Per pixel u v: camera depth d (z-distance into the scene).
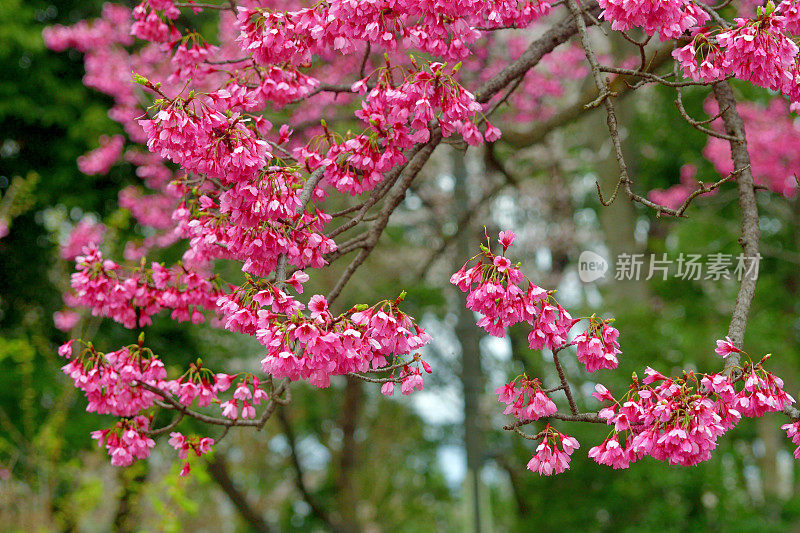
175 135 2.72
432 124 3.45
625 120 11.38
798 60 3.14
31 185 8.73
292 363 2.55
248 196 2.87
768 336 10.98
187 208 4.12
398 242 13.16
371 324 2.61
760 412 2.70
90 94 10.84
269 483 17.39
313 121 7.02
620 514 10.91
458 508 17.97
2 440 7.83
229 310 2.93
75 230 8.51
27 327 10.02
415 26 3.14
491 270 2.86
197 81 4.21
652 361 9.95
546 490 11.16
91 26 10.46
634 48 9.92
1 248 10.41
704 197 12.64
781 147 10.83
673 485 10.03
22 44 9.98
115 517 8.41
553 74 10.55
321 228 3.27
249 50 3.49
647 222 15.34
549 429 2.85
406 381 2.84
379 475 16.56
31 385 9.09
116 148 9.44
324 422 16.59
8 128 10.52
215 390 3.46
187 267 3.94
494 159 7.15
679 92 3.10
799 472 13.86
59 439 8.00
